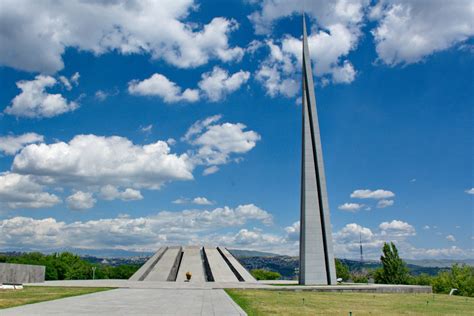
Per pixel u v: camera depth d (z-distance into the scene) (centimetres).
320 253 4231
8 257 8381
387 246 6312
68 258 8638
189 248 7250
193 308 2062
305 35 4672
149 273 5606
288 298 2856
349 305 2470
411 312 2159
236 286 3994
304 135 4462
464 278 6581
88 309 1958
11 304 2145
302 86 4594
